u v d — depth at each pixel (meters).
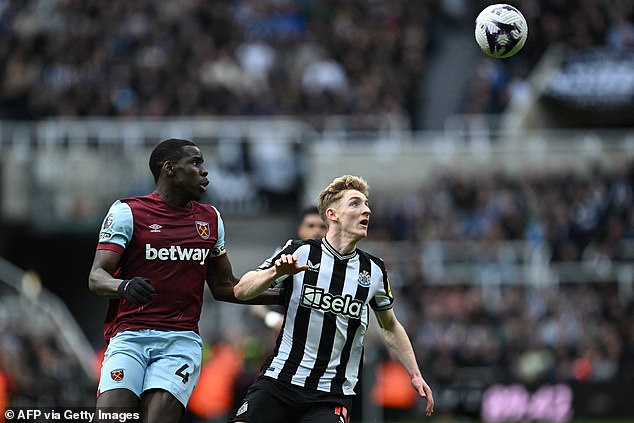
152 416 14.02
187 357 14.50
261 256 46.44
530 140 49.53
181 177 14.75
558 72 51.38
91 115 50.72
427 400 14.95
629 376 38.31
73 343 40.03
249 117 51.16
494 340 39.38
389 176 48.81
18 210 45.94
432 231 45.91
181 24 55.91
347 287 14.43
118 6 55.84
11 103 51.06
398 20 58.72
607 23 57.44
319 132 50.97
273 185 46.53
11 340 34.56
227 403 29.50
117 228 14.40
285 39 56.28
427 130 54.19
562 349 39.22
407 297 41.19
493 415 36.28
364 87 54.41
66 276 48.22
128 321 14.48
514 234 45.38
